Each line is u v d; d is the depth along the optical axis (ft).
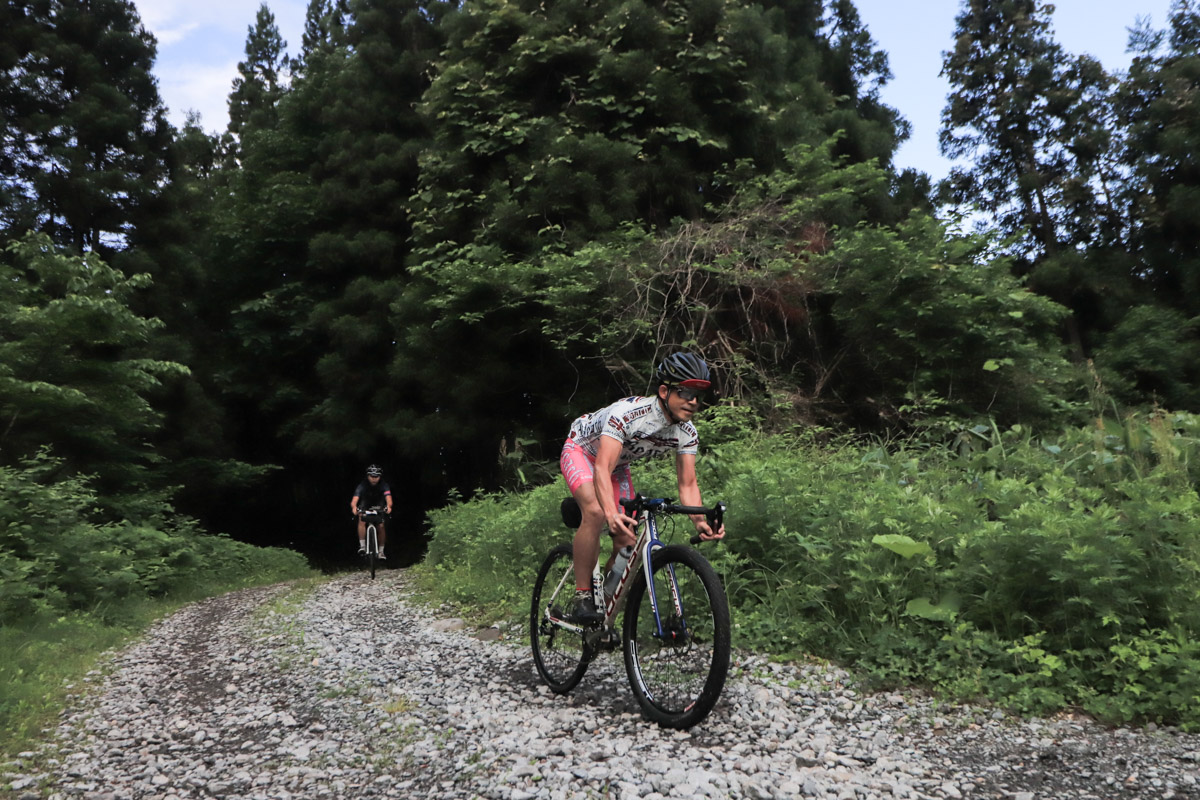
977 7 85.20
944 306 35.76
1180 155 72.38
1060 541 13.08
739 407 32.40
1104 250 79.05
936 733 10.96
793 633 14.90
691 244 39.17
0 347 37.09
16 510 27.58
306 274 67.92
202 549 45.68
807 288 37.70
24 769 11.46
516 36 48.19
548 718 12.05
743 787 9.05
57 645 21.01
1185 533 13.19
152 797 10.11
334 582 38.81
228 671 17.46
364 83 65.00
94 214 62.90
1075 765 9.72
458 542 33.40
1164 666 11.51
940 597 14.14
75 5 66.39
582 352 43.27
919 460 22.41
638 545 12.27
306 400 68.85
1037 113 82.84
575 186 42.22
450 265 42.93
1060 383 37.76
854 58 73.97
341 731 12.37
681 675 11.38
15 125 62.39
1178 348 65.98
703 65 45.11
